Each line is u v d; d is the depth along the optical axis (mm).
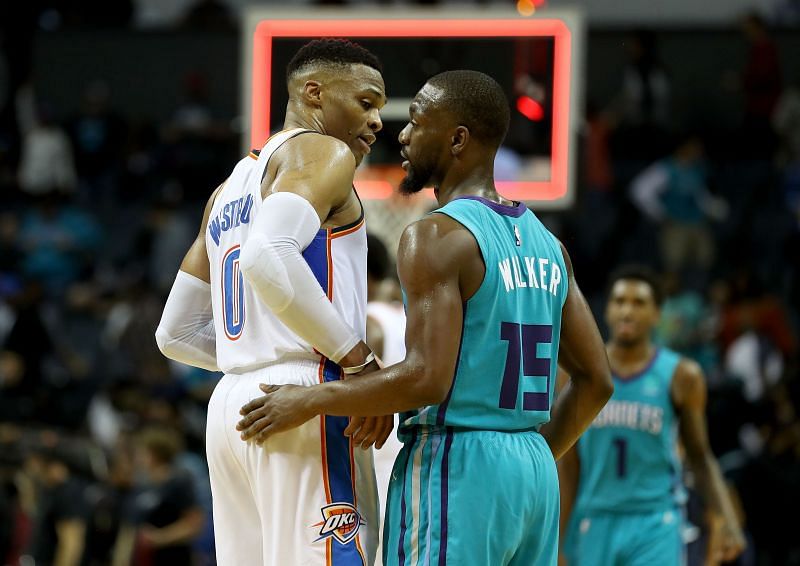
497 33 24172
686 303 39500
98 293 45344
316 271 11586
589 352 12336
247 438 11219
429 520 11117
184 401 35312
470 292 11211
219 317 12031
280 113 23562
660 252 46781
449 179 11898
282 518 11250
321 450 11352
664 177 45406
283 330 11508
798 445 27562
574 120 24031
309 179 11297
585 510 19109
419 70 24125
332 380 11508
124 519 27484
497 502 11070
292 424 11008
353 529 11406
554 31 24125
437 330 10922
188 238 46219
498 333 11305
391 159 24234
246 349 11672
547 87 24094
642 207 46062
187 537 25984
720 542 19172
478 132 11758
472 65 24188
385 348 17578
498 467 11117
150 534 25891
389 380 10875
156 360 37812
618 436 18984
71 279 46375
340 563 11250
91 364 41406
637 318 19078
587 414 12508
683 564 19906
